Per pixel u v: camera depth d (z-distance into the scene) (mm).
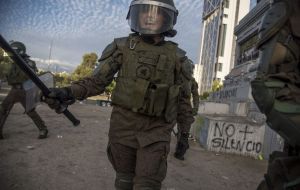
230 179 5512
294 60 1820
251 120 8898
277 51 1829
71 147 6406
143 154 2621
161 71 2682
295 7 1858
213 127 8141
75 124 2627
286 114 1672
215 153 7867
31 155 5566
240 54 15508
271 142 7570
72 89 2553
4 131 7531
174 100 2725
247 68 12844
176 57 2766
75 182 4426
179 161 6316
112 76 2814
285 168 1795
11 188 3986
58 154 5793
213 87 58656
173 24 2791
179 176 5285
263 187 2016
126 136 2682
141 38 2771
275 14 1902
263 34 1908
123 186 2799
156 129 2682
